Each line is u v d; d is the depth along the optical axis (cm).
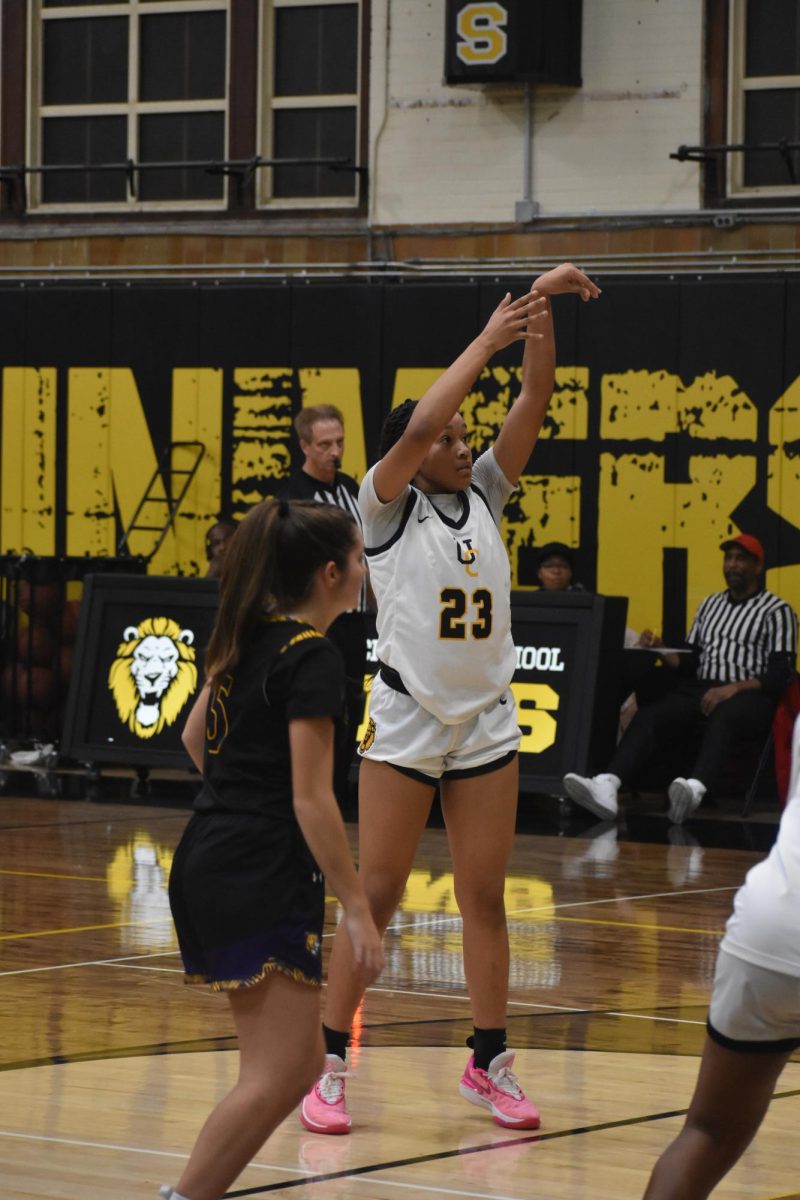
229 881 572
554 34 2183
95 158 2472
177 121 2434
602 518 2136
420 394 2208
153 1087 833
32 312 2362
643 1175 711
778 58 2186
